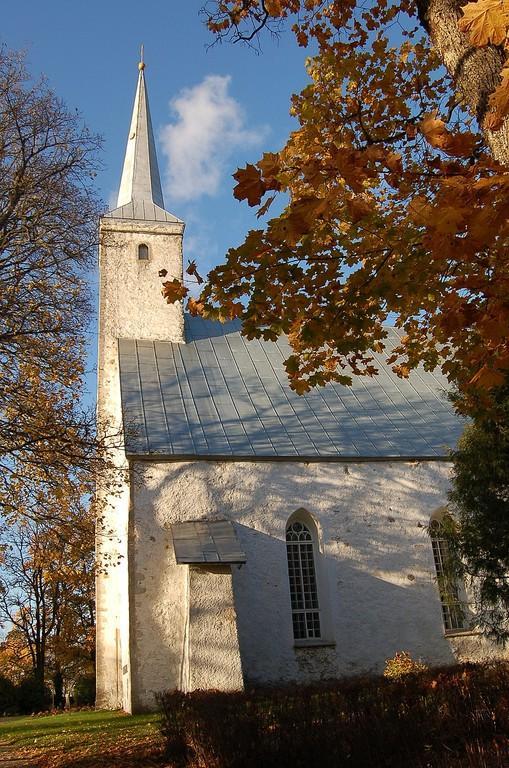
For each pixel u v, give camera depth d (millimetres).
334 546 19500
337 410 22391
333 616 18828
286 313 7613
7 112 16094
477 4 3686
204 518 18625
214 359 23562
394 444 21172
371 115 9305
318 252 7164
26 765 11719
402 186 5586
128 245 25125
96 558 21188
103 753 11898
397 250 7258
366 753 8648
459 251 4480
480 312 6148
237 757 9008
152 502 18391
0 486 15430
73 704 36562
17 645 39625
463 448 14711
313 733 8906
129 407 20266
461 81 5660
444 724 8867
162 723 11531
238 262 7023
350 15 8984
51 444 14953
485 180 4039
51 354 15883
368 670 18516
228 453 19281
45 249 15922
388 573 19609
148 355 23047
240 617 18109
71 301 16203
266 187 5051
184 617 17094
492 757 7688
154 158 28609
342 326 7594
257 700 9859
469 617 19953
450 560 15992
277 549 19000
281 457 19656
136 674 16766
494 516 13555
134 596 17391
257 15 9359
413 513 20344
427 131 4500
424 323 10234
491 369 5695
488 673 10383
